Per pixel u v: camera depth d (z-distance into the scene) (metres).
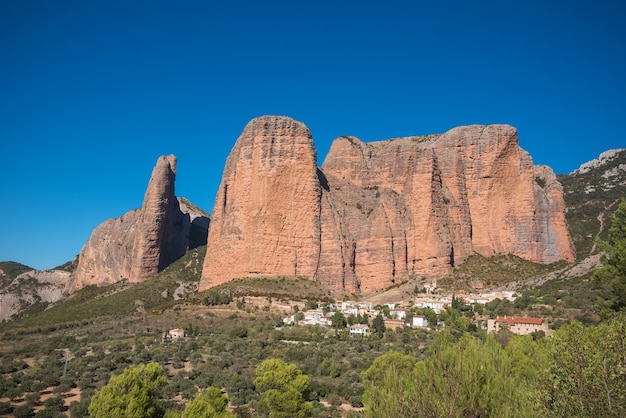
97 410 46.16
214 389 55.53
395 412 21.75
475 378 21.61
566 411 20.50
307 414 55.91
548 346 29.34
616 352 21.02
